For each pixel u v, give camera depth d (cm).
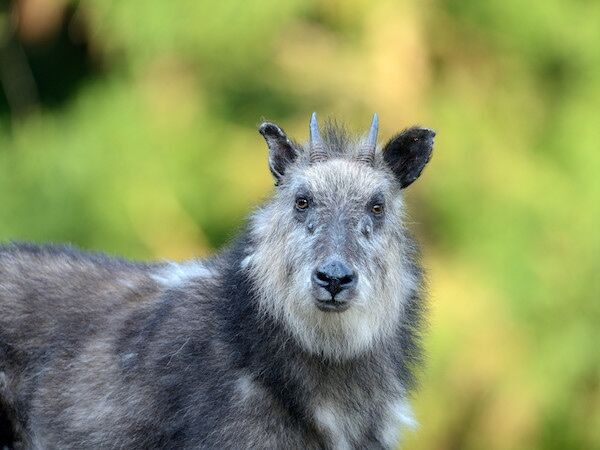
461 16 2720
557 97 2753
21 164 2617
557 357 2661
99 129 2620
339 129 1469
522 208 2662
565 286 2662
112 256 1522
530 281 2647
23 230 2577
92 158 2605
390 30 2664
